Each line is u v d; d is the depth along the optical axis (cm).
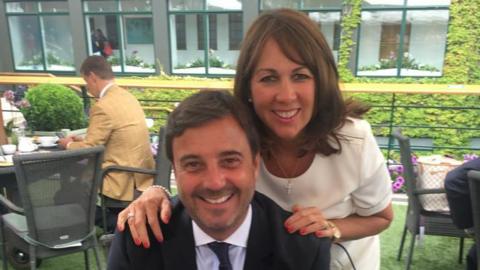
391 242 291
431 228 233
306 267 90
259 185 113
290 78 90
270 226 91
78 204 217
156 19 920
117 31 973
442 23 790
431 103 672
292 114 92
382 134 646
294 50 87
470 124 667
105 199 274
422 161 244
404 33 813
